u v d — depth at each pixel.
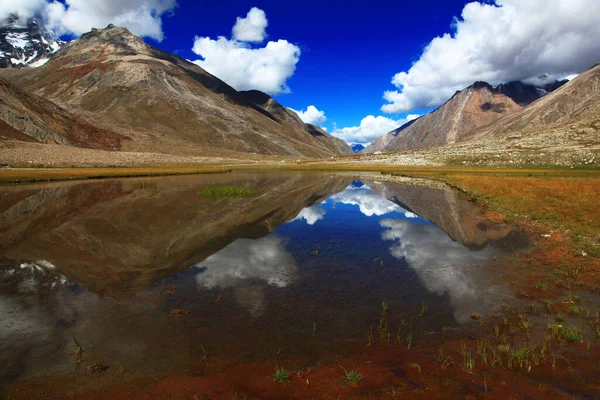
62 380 6.33
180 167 98.06
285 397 5.77
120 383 6.22
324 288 10.98
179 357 7.10
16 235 18.36
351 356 7.16
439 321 8.77
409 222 22.31
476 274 12.21
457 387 5.94
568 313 9.03
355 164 109.62
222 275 12.20
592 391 5.79
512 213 22.94
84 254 14.78
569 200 25.77
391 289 10.91
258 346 7.56
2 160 77.44
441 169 75.56
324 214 25.52
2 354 7.20
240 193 36.91
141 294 10.45
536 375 6.31
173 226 20.62
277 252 15.23
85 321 8.68
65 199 32.38
